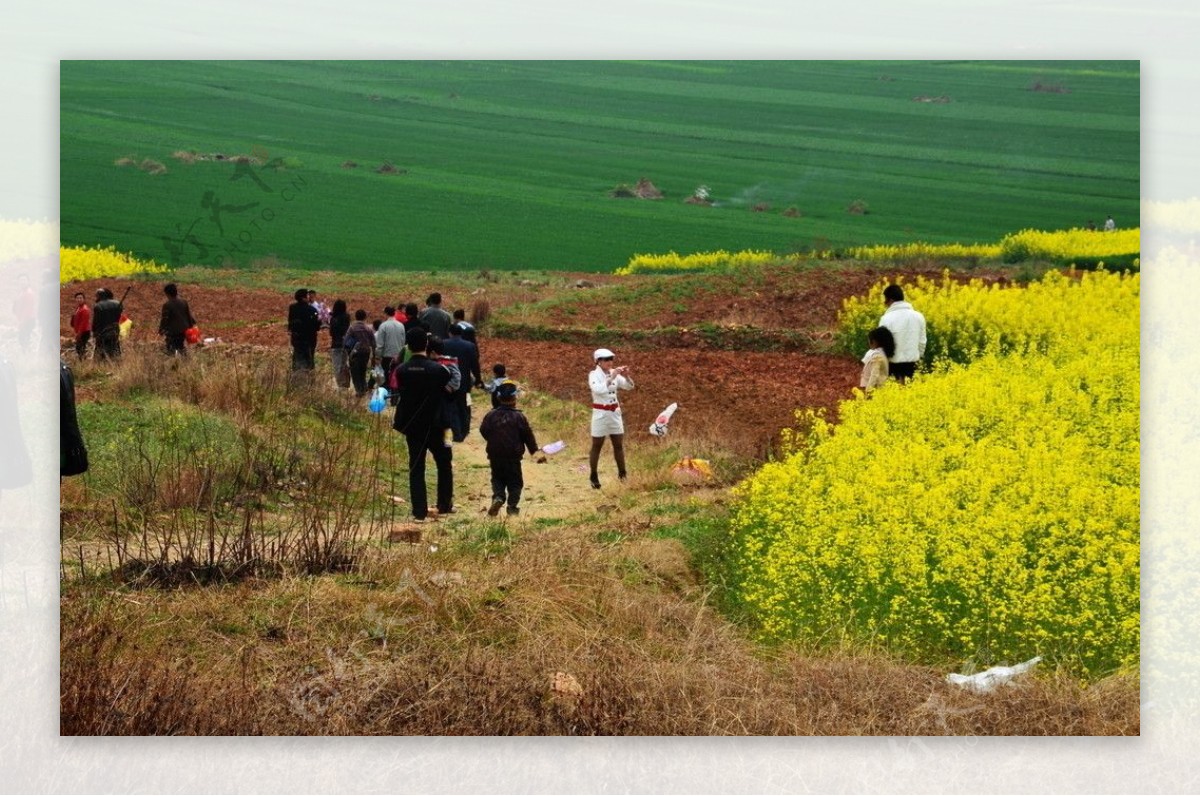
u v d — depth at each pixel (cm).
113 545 886
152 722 628
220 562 833
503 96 5581
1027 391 1209
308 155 4716
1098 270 2488
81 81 5269
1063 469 912
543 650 714
